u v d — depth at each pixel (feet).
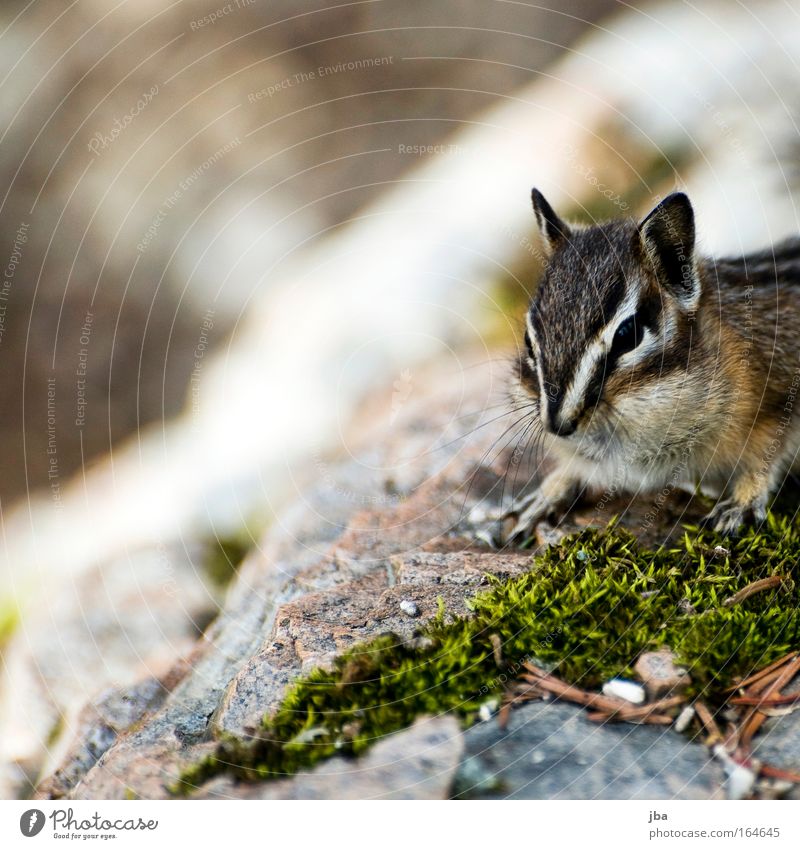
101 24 55.88
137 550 29.19
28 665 24.56
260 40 56.29
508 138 44.96
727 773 14.47
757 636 16.49
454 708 15.60
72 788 18.43
